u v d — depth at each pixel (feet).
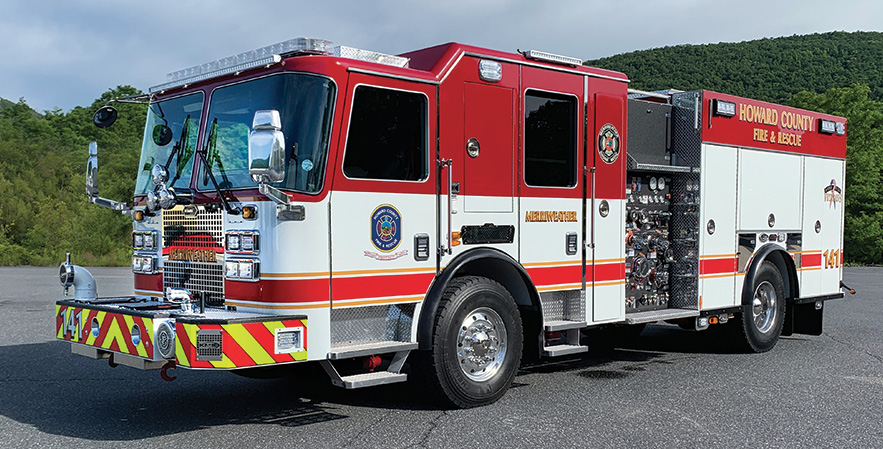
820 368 24.49
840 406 19.06
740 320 27.04
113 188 95.71
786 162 28.99
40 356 25.67
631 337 30.55
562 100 20.90
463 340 18.21
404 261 17.19
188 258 17.69
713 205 25.66
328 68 15.90
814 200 30.60
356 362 17.20
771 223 28.32
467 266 19.04
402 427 16.61
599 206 21.79
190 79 18.06
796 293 29.73
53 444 15.28
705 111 25.12
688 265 25.27
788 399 19.85
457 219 18.28
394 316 17.65
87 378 22.20
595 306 21.72
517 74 19.67
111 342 16.60
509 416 17.71
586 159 21.38
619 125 22.34
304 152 15.61
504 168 19.34
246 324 14.64
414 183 17.39
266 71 16.22
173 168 18.38
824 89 274.98
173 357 15.03
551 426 16.83
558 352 20.10
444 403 18.07
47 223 99.45
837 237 32.14
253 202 15.75
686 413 18.21
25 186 121.90
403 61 17.83
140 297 19.30
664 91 25.59
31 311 37.68
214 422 17.11
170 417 17.57
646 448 15.21
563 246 20.80
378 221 16.69
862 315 39.01
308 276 15.49
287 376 20.70
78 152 159.74
